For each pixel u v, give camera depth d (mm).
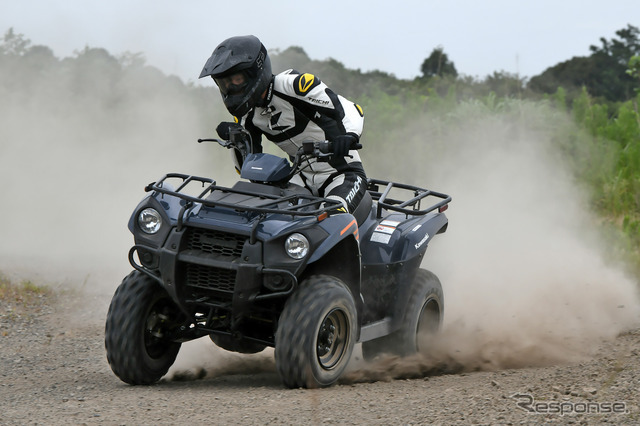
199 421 8000
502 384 9781
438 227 12180
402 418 8000
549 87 52531
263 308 10000
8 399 9617
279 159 10484
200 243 9852
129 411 8523
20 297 17156
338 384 10344
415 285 11977
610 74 58531
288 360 9430
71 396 9656
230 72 10289
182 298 9898
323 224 9750
